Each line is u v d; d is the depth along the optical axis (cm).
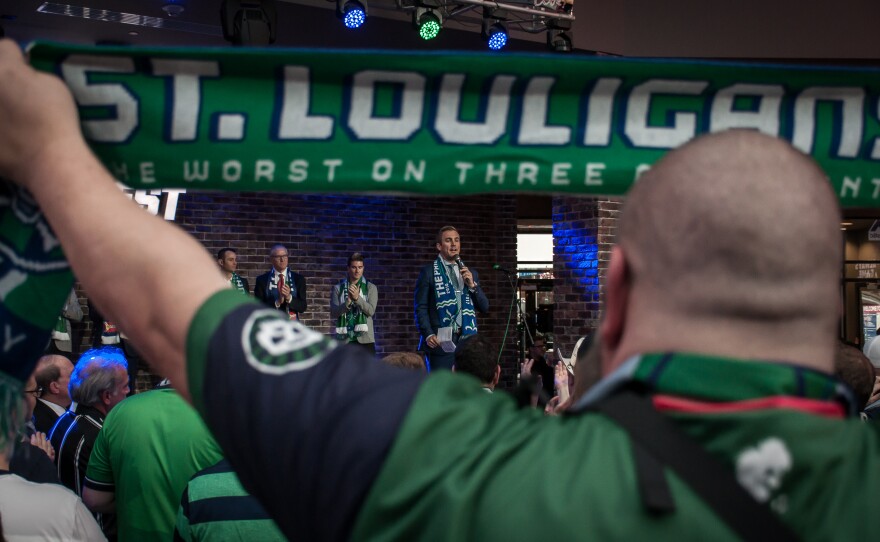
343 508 50
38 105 64
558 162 90
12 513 171
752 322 50
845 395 53
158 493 198
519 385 73
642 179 57
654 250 54
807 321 51
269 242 877
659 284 53
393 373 55
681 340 52
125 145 85
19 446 183
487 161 89
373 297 808
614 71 88
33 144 63
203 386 55
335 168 87
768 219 50
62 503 178
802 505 47
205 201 848
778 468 47
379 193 89
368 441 51
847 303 1216
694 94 90
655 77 89
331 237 908
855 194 92
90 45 82
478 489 48
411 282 948
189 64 85
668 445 48
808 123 91
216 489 168
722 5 848
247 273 866
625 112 90
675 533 45
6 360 79
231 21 589
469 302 711
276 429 52
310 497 51
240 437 54
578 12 787
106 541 184
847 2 874
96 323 750
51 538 174
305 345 56
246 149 86
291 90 86
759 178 51
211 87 85
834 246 52
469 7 698
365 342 801
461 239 970
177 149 86
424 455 50
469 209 976
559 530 46
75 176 62
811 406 50
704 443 48
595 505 46
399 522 49
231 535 164
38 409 285
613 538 45
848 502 47
